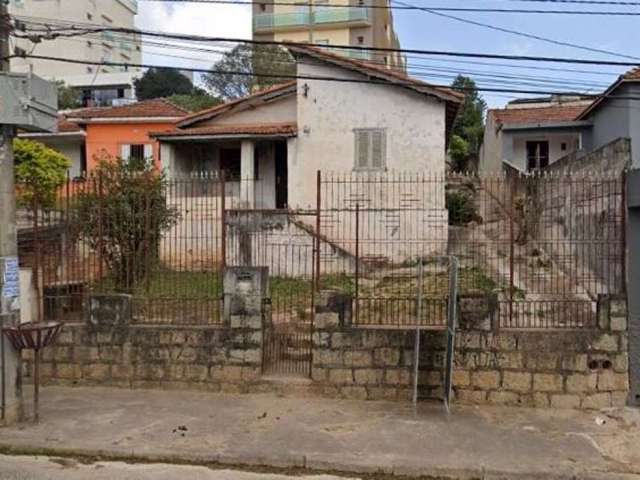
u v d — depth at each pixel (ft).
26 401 26.00
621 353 25.46
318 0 146.10
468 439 21.98
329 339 26.71
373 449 20.98
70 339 28.14
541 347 25.66
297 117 61.62
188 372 27.61
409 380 26.37
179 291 28.99
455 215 66.44
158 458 20.49
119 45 172.86
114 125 80.28
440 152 58.23
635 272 25.48
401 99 58.80
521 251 39.09
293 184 60.44
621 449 21.18
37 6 156.25
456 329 25.99
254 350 27.25
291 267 46.06
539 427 23.30
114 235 29.30
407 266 44.93
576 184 33.71
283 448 20.93
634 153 59.11
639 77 57.47
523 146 78.95
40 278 29.25
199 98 119.24
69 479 18.80
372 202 55.83
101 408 25.07
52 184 44.32
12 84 22.62
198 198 32.09
